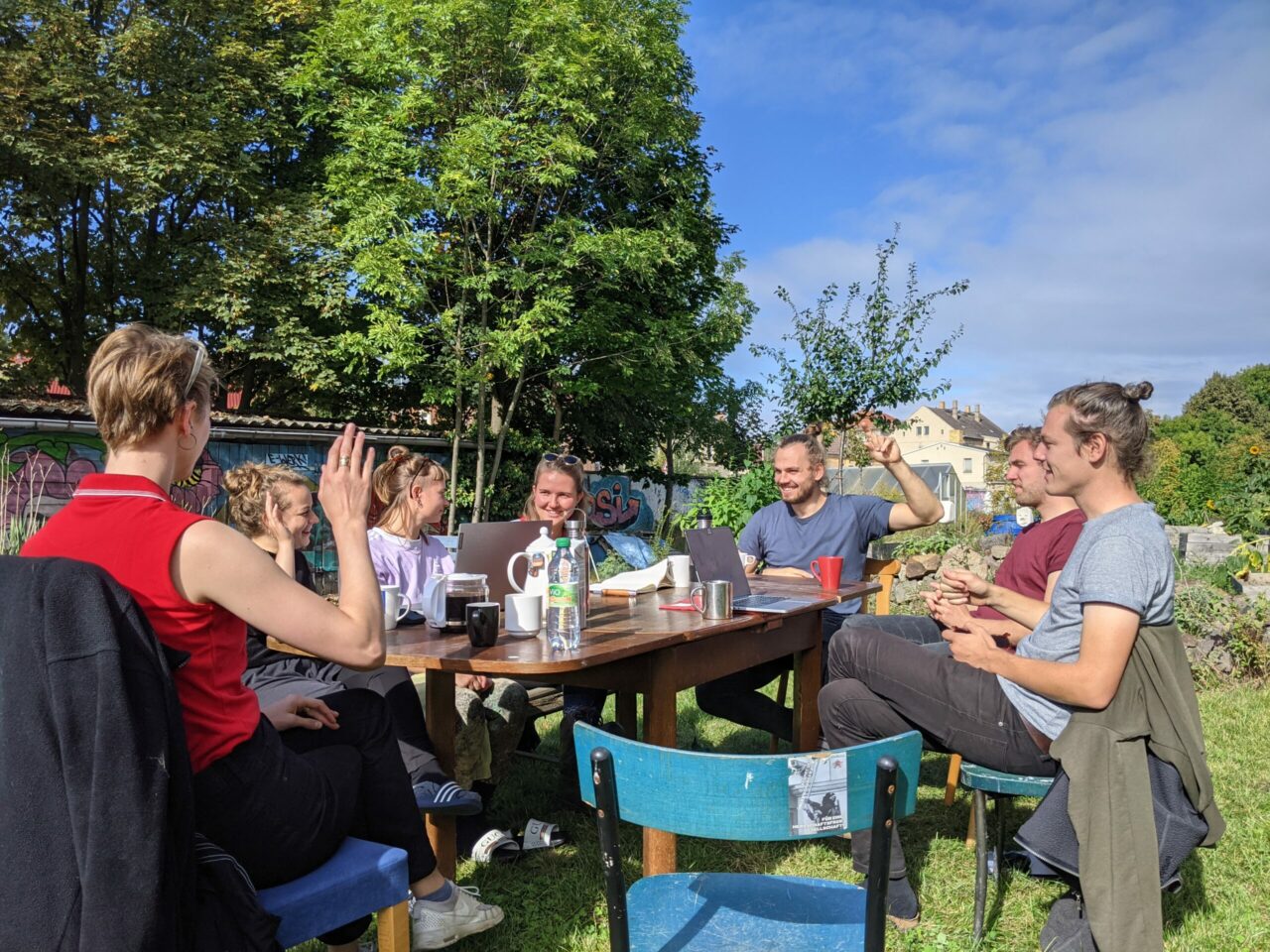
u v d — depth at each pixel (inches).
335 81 564.1
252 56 621.6
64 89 539.2
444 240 555.8
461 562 122.3
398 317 529.7
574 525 115.5
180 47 607.8
